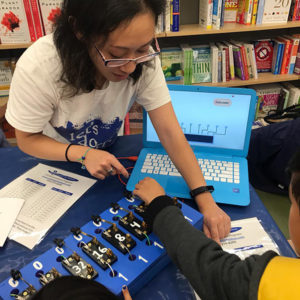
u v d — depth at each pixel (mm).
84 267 644
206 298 551
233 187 929
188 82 2299
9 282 625
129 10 588
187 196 897
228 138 1050
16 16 1912
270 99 2520
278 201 1733
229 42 2365
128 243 693
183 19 2322
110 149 1155
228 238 778
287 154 1562
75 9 652
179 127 959
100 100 940
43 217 831
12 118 852
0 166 1056
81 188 940
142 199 808
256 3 2092
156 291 661
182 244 627
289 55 2316
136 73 864
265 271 478
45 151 906
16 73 808
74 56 758
